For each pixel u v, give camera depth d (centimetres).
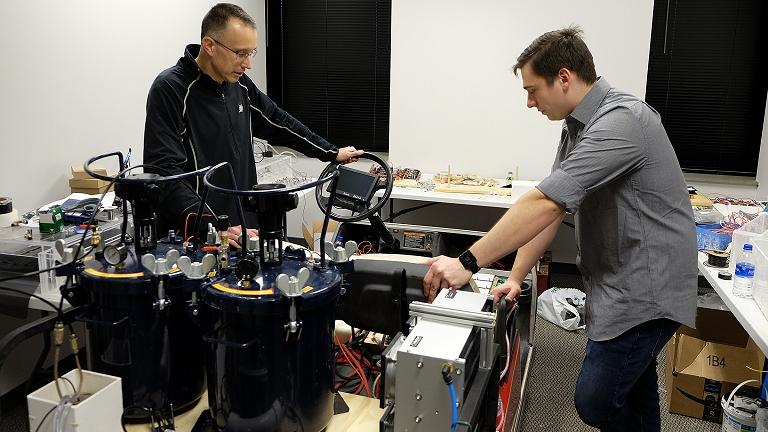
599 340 181
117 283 111
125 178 120
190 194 167
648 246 171
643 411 198
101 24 329
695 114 444
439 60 441
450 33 434
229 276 111
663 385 305
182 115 220
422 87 448
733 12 421
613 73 412
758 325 192
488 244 153
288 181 386
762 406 235
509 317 167
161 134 212
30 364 267
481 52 431
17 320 251
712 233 284
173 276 114
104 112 337
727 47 427
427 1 434
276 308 102
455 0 429
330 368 115
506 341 153
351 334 161
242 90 245
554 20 414
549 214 156
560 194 155
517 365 195
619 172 162
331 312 113
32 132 292
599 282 182
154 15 371
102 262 119
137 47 358
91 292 114
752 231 261
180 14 396
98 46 328
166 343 117
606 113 164
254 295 102
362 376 145
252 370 105
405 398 108
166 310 114
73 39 311
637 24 402
